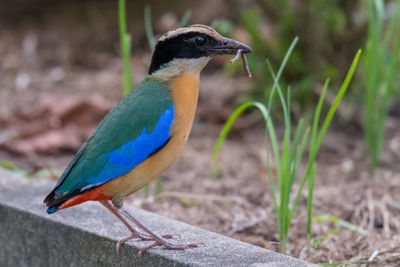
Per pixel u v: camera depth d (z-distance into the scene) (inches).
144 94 311.4
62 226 329.4
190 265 278.2
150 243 302.2
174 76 311.7
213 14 776.3
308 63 569.6
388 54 590.9
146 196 441.7
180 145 308.8
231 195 444.5
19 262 353.1
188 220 400.8
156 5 826.2
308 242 345.7
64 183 298.5
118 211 308.5
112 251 309.3
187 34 309.1
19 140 544.4
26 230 346.3
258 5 588.1
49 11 870.4
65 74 722.8
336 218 379.2
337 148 520.7
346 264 327.0
